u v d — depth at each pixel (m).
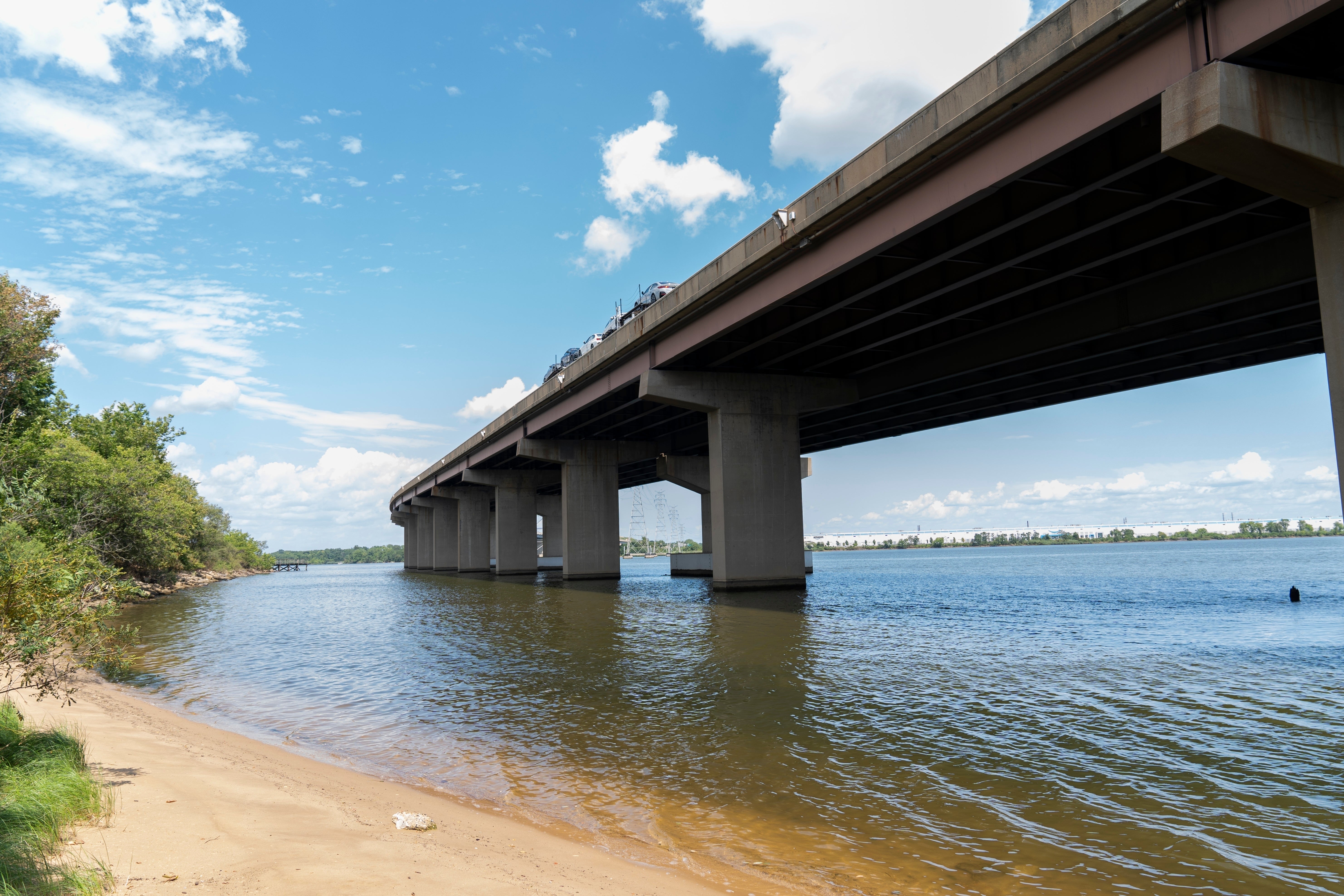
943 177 21.91
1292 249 25.22
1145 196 21.25
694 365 40.62
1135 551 198.62
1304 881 7.14
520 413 60.19
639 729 13.52
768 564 41.22
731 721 13.86
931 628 26.86
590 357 46.44
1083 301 31.62
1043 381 40.88
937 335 36.09
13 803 6.58
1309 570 64.44
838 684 16.98
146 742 11.71
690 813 9.19
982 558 160.00
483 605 43.47
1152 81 16.02
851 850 7.97
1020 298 31.97
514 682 18.55
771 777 10.57
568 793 10.04
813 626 27.86
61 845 6.29
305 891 5.73
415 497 122.31
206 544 102.44
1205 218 22.61
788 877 7.28
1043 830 8.48
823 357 39.47
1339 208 14.95
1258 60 14.58
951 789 9.92
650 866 7.50
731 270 31.30
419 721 14.73
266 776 10.06
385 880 6.10
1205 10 14.85
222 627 35.75
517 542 81.25
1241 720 13.13
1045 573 72.88
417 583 81.38
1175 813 8.95
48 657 9.16
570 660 21.61
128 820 7.22
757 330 36.19
